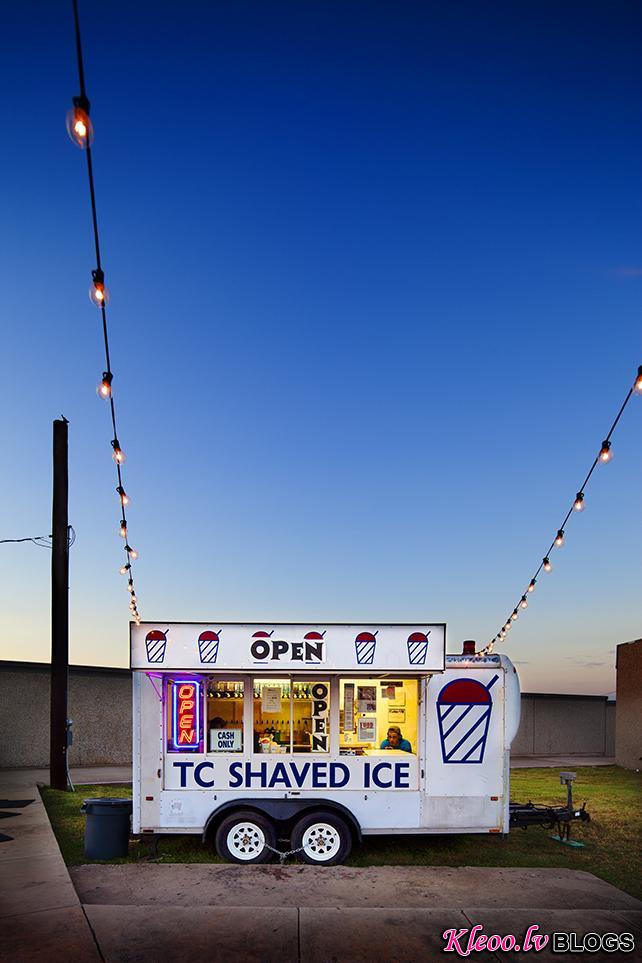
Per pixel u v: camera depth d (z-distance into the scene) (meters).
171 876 7.10
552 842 9.42
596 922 5.87
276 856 7.82
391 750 8.21
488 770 8.18
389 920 5.81
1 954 4.93
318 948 5.23
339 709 8.24
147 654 7.89
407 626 7.99
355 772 8.08
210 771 7.98
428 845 8.98
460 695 8.25
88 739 17.25
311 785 8.03
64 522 13.65
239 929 5.54
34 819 9.20
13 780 13.35
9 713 15.80
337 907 6.14
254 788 7.98
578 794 13.69
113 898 6.40
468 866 7.89
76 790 12.69
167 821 7.89
